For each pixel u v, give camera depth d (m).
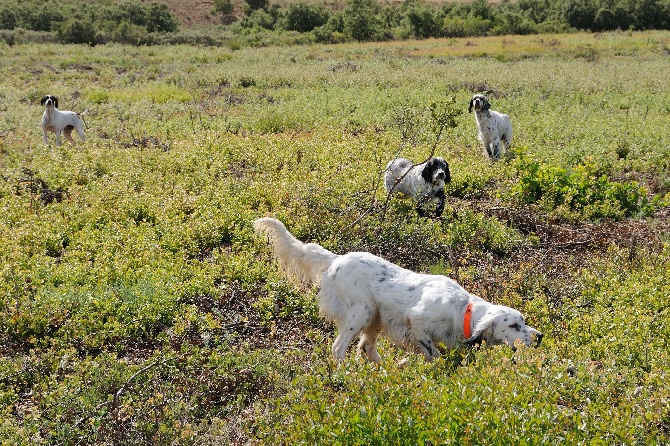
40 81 31.59
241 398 6.04
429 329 6.44
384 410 4.43
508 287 8.43
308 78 32.00
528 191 13.00
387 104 23.11
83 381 6.32
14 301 7.66
